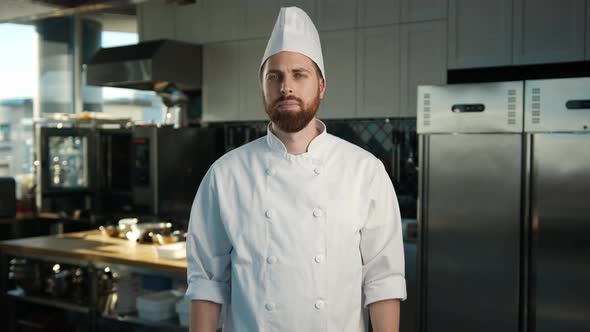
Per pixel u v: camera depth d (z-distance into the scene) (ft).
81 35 19.62
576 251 10.16
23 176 19.56
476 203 11.00
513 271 10.69
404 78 13.93
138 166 16.31
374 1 14.25
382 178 4.80
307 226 4.53
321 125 4.92
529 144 10.47
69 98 19.93
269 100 4.56
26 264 12.60
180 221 16.58
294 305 4.45
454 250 11.24
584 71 12.65
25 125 19.90
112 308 11.37
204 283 4.77
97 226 17.61
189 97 17.76
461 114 11.07
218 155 17.74
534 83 10.40
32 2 11.36
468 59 13.10
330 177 4.67
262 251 4.54
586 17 11.74
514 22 12.51
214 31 16.74
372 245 4.78
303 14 4.71
